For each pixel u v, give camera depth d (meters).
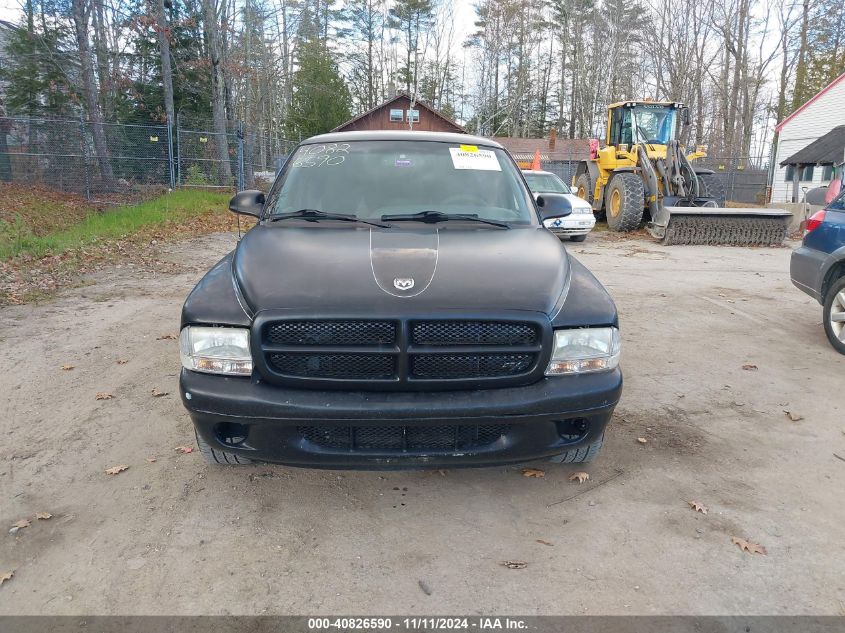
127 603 2.39
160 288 7.93
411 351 2.62
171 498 3.11
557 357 2.74
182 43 27.58
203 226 14.58
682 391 4.62
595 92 49.00
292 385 2.67
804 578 2.55
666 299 7.74
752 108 43.41
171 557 2.66
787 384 4.80
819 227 5.81
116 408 4.18
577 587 2.50
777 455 3.64
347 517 2.97
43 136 19.39
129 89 26.91
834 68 41.12
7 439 3.72
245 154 25.16
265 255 3.10
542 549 2.74
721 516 3.00
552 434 2.80
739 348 5.72
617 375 2.85
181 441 3.72
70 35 24.67
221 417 2.68
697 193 14.02
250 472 3.37
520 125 57.28
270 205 3.88
